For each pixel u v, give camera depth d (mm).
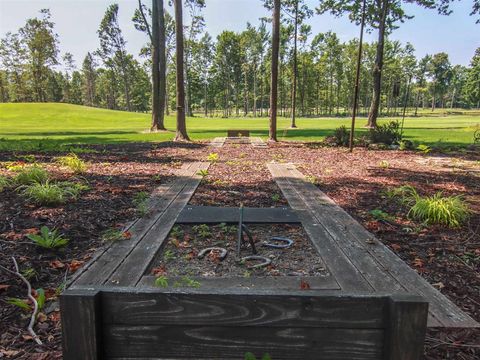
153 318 1103
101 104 81562
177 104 13523
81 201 4668
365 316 1076
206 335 1110
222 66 66938
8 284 2609
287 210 4477
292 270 2924
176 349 1117
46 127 25672
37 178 5445
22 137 15750
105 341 1114
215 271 2887
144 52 46781
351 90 60344
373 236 3617
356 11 18609
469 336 2078
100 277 2666
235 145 12305
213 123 33406
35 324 2170
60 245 3199
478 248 3426
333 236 3598
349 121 36188
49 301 2420
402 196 5215
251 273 2855
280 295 1086
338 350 1097
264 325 1100
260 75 62375
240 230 3307
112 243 3338
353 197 5211
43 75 60656
